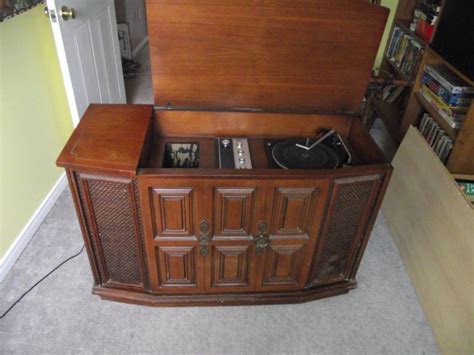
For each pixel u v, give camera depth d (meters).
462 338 1.27
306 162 1.34
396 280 1.67
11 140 1.58
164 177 1.13
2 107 1.50
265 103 1.47
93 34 2.12
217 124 1.49
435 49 2.00
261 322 1.47
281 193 1.20
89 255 1.36
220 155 1.39
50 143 1.90
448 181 1.51
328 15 1.27
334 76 1.41
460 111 1.87
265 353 1.36
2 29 1.46
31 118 1.71
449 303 1.38
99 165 1.12
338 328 1.46
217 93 1.43
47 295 1.51
